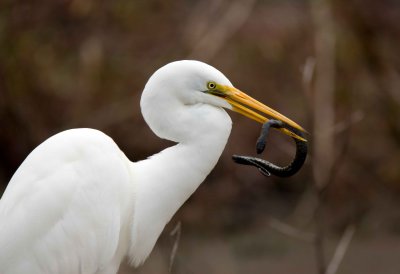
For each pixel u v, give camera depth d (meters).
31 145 13.36
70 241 5.46
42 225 5.39
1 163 13.34
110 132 13.25
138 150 13.12
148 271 10.29
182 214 12.57
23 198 5.41
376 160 13.49
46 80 13.83
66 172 5.46
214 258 11.48
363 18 14.56
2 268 5.39
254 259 11.46
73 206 5.45
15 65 13.78
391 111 13.98
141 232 5.75
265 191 13.07
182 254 11.55
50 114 13.66
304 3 15.11
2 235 5.36
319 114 12.77
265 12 14.90
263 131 5.46
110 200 5.57
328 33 13.61
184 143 5.63
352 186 13.12
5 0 13.90
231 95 5.63
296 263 11.21
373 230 12.45
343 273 10.82
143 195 5.69
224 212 12.78
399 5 15.11
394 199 13.10
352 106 13.81
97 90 13.80
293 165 5.50
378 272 10.82
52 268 5.46
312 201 12.12
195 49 13.87
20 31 13.98
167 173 5.65
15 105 13.43
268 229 12.44
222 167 13.08
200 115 5.58
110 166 5.59
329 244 11.95
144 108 5.61
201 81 5.59
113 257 5.77
